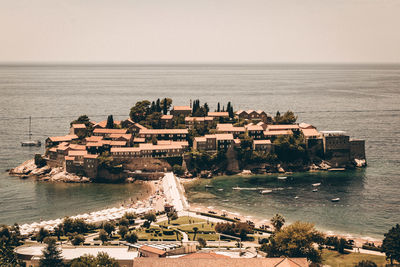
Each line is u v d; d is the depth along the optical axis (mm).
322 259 193750
